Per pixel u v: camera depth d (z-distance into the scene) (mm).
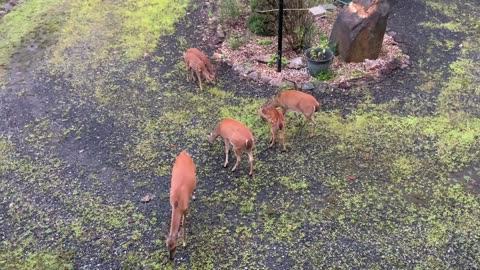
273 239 5668
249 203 6117
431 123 7293
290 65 8477
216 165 6699
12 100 8023
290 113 7559
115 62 8844
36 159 6875
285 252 5527
